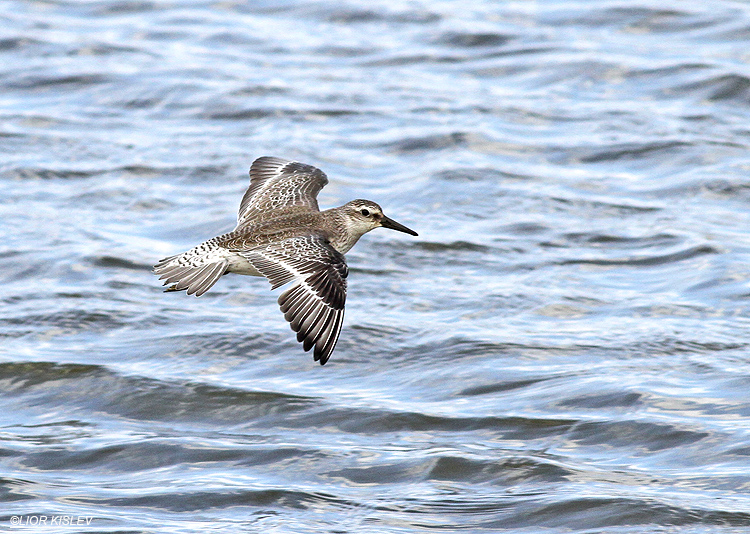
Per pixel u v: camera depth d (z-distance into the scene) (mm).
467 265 18562
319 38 28266
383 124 23656
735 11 28859
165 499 13141
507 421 14562
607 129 23266
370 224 12609
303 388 15523
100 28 28828
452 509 12906
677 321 16672
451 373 15680
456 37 27953
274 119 23922
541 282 17922
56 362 16062
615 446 14023
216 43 28000
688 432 14078
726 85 24875
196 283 11141
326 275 10852
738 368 15391
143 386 15555
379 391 15414
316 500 13117
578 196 20719
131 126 23750
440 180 21172
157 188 21047
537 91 25266
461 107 24375
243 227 12086
